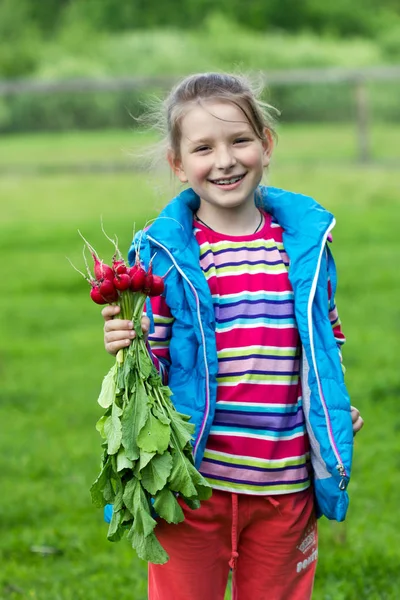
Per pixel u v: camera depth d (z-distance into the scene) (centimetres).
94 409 798
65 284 1300
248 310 342
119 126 2766
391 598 455
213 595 349
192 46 3378
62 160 2309
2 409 804
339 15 4172
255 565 351
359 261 1339
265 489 341
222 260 347
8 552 535
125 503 318
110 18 4094
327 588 466
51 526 568
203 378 334
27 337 1055
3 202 1905
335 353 343
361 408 752
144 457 312
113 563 513
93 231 1598
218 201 347
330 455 336
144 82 2067
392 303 1126
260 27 4138
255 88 375
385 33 4062
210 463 341
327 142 2442
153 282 324
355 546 516
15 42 3728
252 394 339
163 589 348
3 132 2758
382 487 593
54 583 491
